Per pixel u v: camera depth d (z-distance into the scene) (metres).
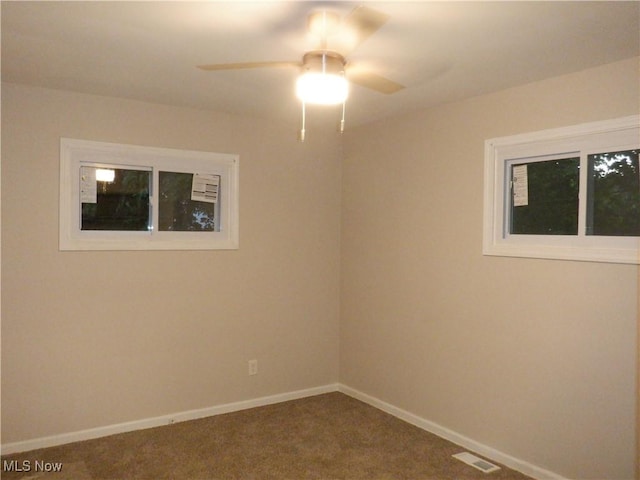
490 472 2.98
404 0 1.96
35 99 3.19
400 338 3.88
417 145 3.73
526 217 3.09
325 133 4.42
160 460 3.08
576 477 2.75
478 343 3.28
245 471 2.95
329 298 4.48
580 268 2.75
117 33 2.33
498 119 3.17
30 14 2.13
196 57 2.64
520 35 2.29
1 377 3.12
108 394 3.46
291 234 4.26
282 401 4.22
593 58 2.57
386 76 2.89
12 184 3.13
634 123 2.54
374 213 4.14
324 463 3.07
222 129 3.90
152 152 3.60
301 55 2.59
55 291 3.28
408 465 3.06
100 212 3.46
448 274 3.49
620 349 2.58
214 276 3.88
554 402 2.85
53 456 3.11
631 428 2.54
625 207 2.61
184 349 3.76
